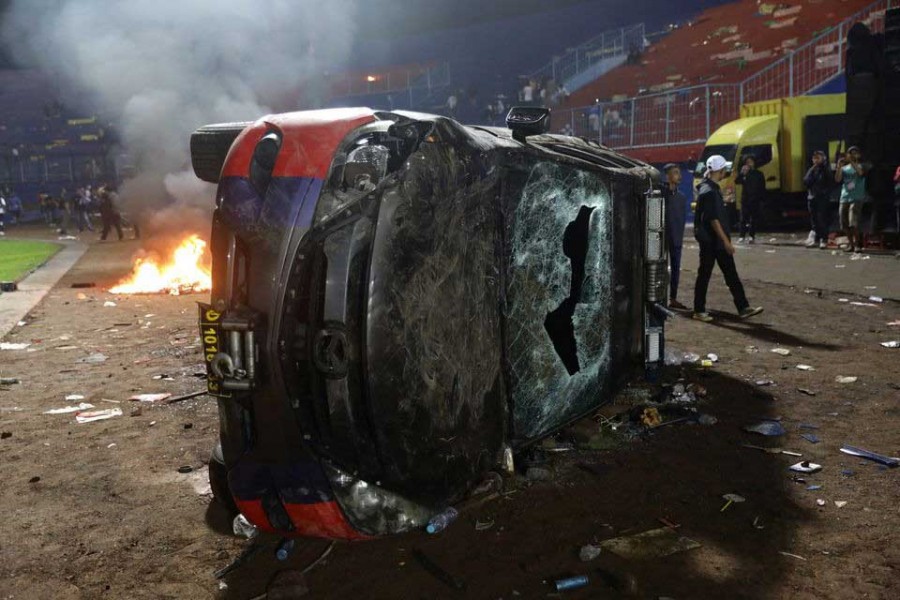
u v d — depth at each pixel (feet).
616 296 16.97
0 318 33.14
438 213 11.43
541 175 13.94
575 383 15.61
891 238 47.80
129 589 10.90
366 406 10.73
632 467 14.66
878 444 15.52
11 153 136.36
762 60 97.71
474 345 12.47
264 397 10.52
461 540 12.04
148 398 20.17
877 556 11.14
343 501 10.82
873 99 46.01
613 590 10.54
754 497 13.26
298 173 10.33
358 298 10.59
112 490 14.37
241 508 11.39
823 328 26.61
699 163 64.23
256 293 10.28
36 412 19.34
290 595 10.57
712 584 10.59
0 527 12.90
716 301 32.73
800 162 63.77
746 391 19.31
